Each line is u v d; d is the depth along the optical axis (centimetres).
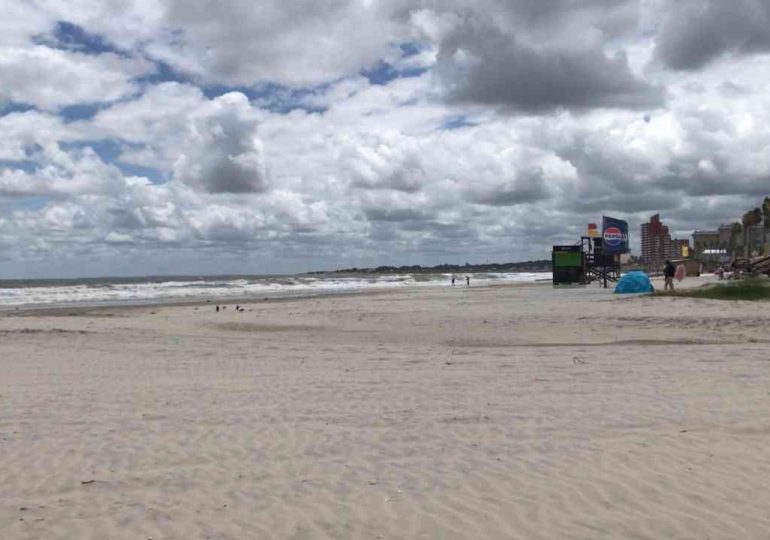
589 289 4809
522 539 429
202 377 1162
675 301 2653
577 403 837
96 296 5641
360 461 616
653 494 504
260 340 1908
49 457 645
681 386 930
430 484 544
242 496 528
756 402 805
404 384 1029
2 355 1549
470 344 1706
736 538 421
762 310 2259
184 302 4506
